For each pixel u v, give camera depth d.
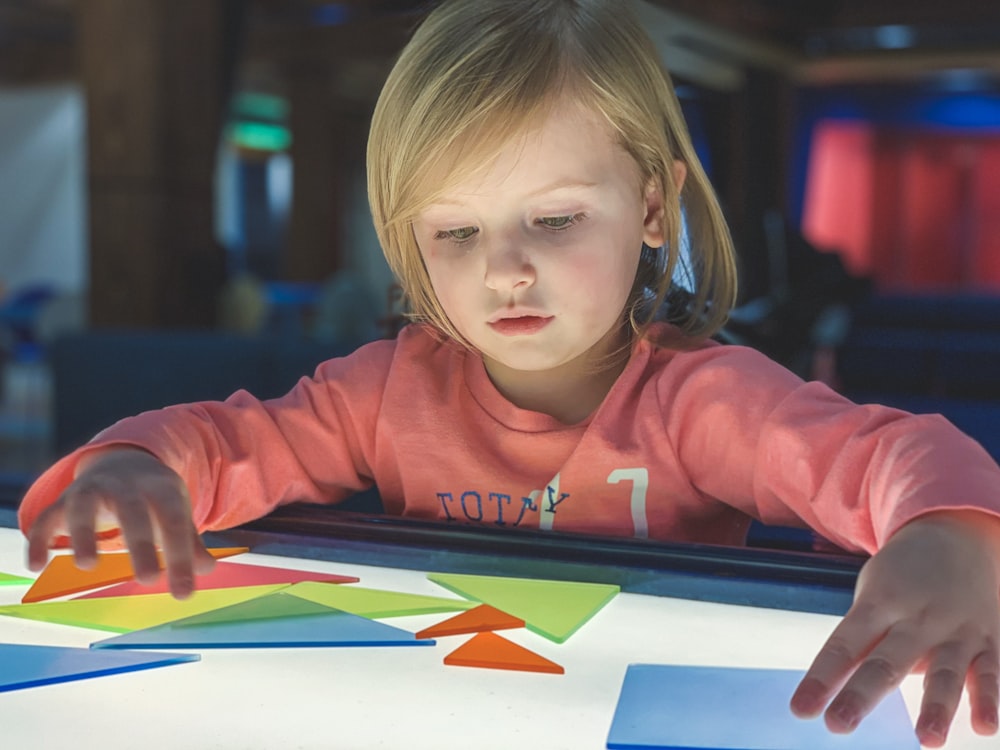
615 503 0.74
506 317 0.62
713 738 0.34
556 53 0.63
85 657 0.41
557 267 0.62
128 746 0.34
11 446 4.64
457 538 0.54
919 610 0.39
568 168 0.62
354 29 7.77
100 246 3.65
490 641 0.42
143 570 0.46
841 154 11.14
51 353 2.75
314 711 0.36
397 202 0.66
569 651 0.42
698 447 0.71
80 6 3.62
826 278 3.37
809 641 0.43
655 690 0.37
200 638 0.43
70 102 10.50
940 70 7.87
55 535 0.48
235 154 11.41
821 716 0.36
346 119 10.02
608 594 0.48
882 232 11.48
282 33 8.05
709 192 0.80
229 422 0.70
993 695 0.36
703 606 0.47
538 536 0.53
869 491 0.53
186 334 2.70
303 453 0.76
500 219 0.62
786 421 0.63
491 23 0.65
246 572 0.53
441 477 0.77
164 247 3.66
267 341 2.52
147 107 3.58
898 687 0.39
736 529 0.79
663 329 0.79
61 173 10.66
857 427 0.58
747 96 6.02
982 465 0.48
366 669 0.40
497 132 0.60
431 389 0.79
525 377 0.76
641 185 0.69
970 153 11.24
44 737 0.34
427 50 0.66
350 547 0.54
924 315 6.10
